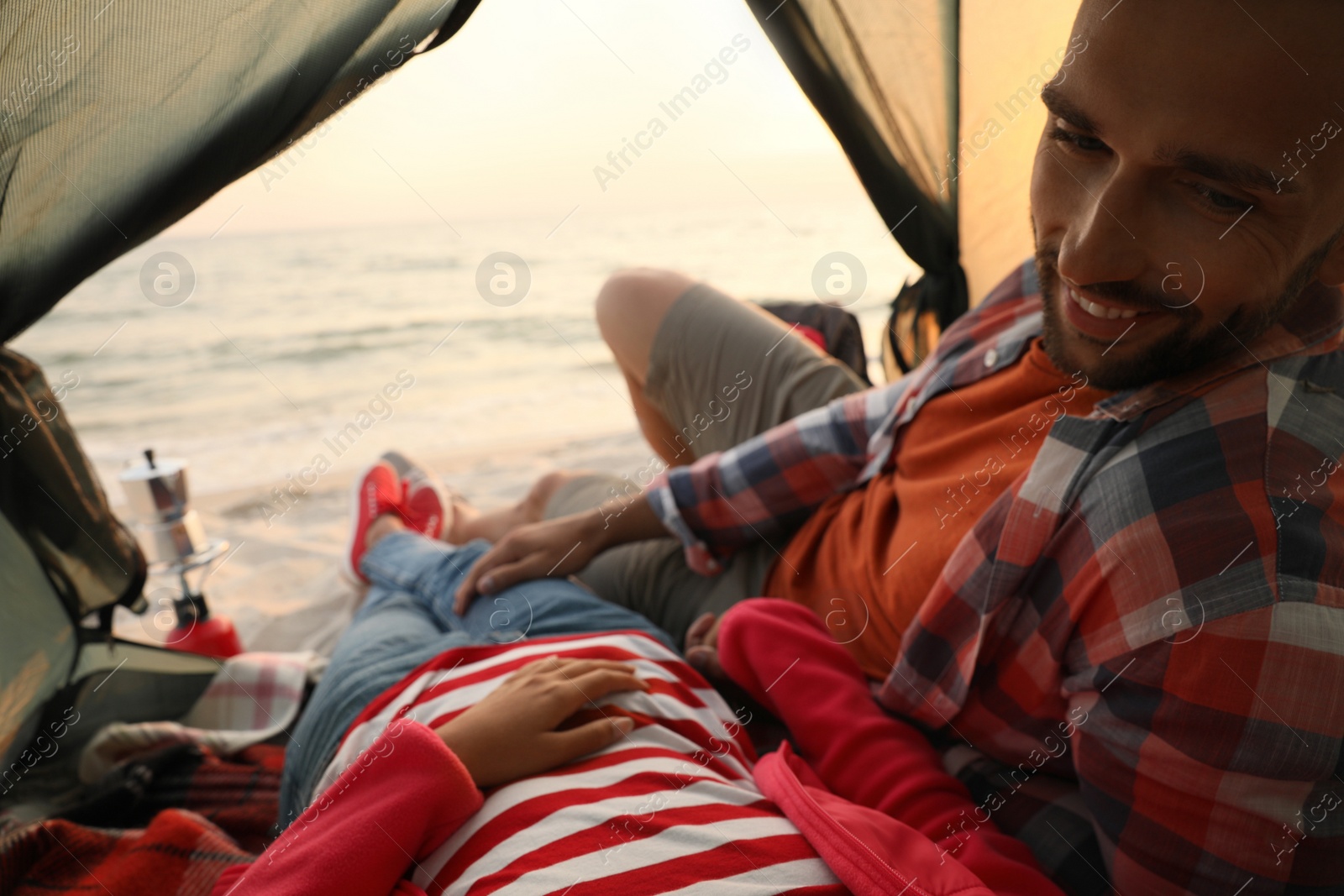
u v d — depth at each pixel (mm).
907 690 877
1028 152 1298
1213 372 718
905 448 1011
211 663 1183
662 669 902
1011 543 772
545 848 640
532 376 3613
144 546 1263
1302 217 618
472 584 1127
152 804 1022
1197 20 570
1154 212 655
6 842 866
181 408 3748
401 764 699
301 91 866
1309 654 601
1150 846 676
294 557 1769
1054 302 778
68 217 842
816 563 1075
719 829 663
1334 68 558
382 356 4438
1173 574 656
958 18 1188
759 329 1259
